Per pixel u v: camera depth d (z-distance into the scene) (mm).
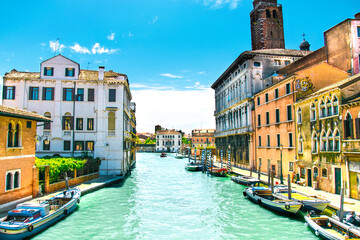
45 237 12836
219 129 51000
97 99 30906
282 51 37719
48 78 30766
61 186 21578
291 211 15469
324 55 28406
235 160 41125
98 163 29281
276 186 20531
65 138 30297
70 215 16500
